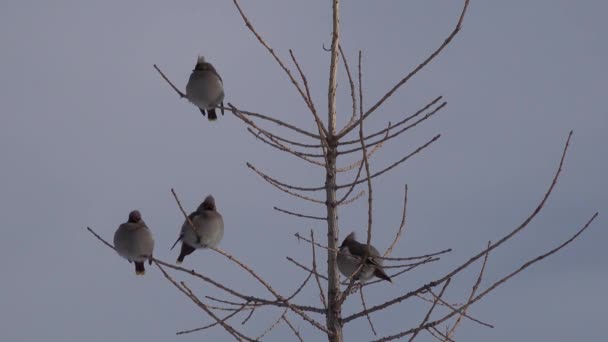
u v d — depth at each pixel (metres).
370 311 11.74
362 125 10.47
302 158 12.84
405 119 12.20
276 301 11.56
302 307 12.41
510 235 10.41
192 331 11.29
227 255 11.13
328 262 12.79
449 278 10.69
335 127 12.99
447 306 10.90
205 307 10.97
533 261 10.47
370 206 10.82
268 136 12.60
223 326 11.08
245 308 11.56
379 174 12.21
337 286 12.61
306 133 12.81
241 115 12.36
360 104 10.39
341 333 12.18
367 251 11.41
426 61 11.52
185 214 11.28
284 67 11.92
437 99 12.01
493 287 10.64
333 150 12.88
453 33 11.31
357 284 12.27
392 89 11.91
